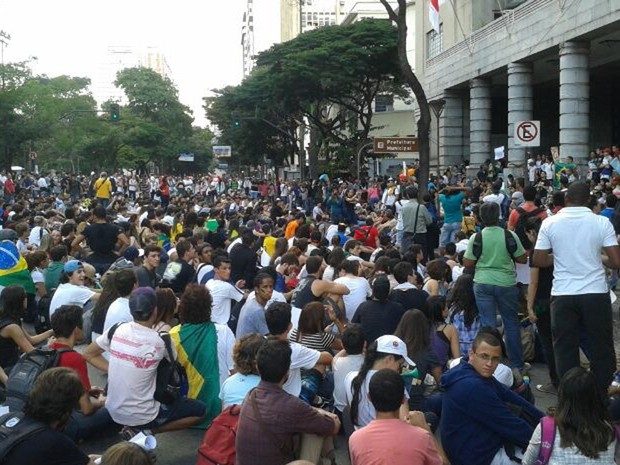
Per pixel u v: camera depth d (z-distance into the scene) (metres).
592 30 23.08
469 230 16.20
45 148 88.19
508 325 8.19
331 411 7.05
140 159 93.31
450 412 5.47
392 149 26.81
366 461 4.39
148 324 6.69
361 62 39.88
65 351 6.50
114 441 6.99
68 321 6.54
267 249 14.77
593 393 4.51
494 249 8.13
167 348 6.75
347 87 43.53
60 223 18.88
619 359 8.79
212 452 5.68
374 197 32.38
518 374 6.88
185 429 7.46
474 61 33.28
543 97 42.75
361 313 8.14
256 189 51.25
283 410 5.04
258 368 5.18
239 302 9.72
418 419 5.40
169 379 6.79
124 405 6.54
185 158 104.94
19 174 58.00
